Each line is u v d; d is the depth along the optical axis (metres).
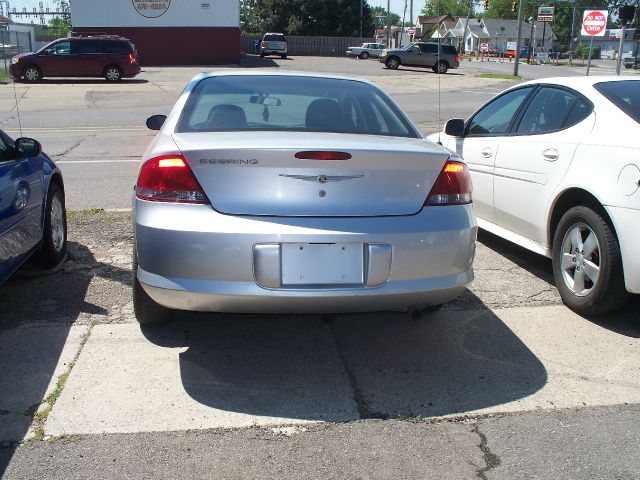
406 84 28.36
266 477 2.68
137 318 3.99
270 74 4.60
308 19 67.19
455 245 3.39
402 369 3.65
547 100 5.12
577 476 2.72
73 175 9.04
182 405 3.21
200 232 3.15
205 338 4.00
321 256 3.18
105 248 5.68
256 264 3.14
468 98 22.11
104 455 2.79
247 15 72.62
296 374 3.57
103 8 38.59
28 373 3.47
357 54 53.12
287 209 3.18
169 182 3.24
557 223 4.74
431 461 2.81
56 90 22.64
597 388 3.45
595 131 4.38
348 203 3.23
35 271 5.04
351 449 2.88
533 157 4.91
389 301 3.30
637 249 3.83
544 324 4.28
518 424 3.10
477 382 3.51
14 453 2.79
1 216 3.84
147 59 39.56
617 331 4.18
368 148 3.22
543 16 60.16
